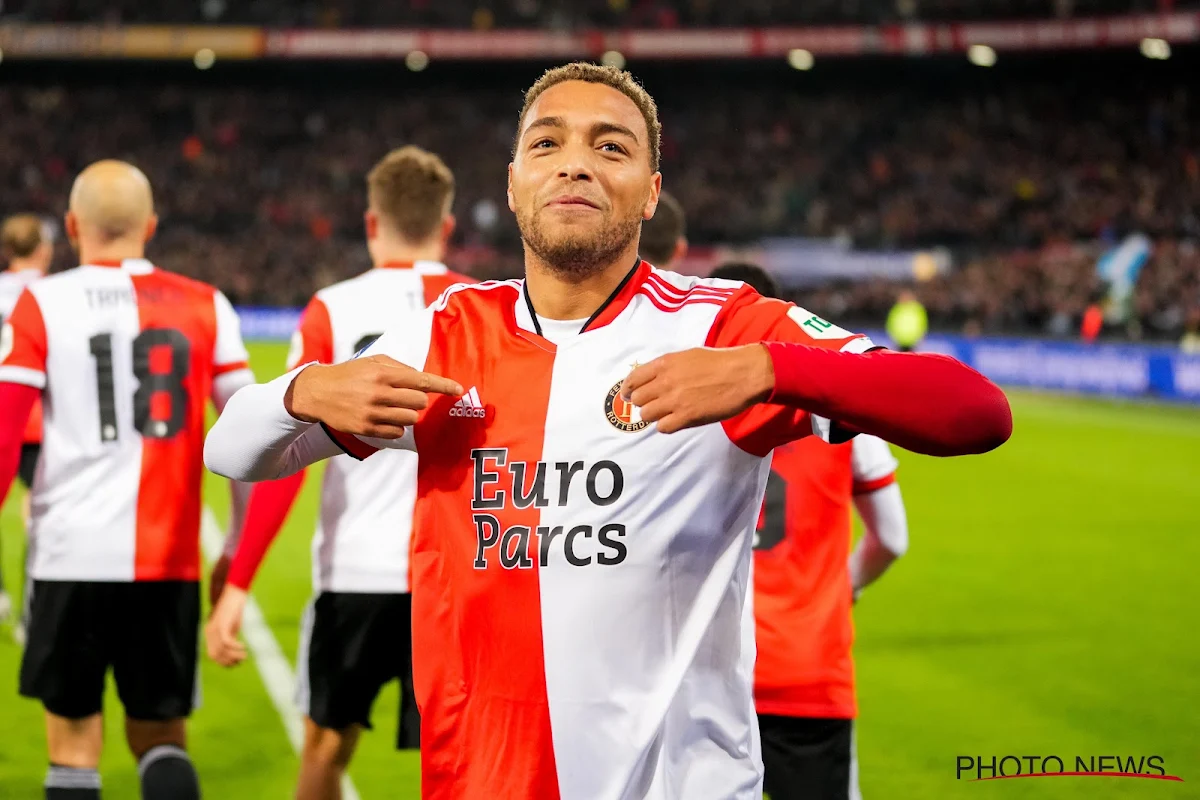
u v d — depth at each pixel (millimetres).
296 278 34500
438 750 1944
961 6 38406
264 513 3521
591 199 1890
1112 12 36844
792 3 39031
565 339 1943
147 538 3648
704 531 1863
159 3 37781
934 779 4680
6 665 6059
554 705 1846
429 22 38781
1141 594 7891
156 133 39594
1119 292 25141
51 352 3623
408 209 3848
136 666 3658
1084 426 17281
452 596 1920
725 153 39594
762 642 3059
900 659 6410
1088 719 5434
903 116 40656
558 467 1868
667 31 37781
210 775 4660
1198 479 12859
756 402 1720
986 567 8695
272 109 40594
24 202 36000
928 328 30297
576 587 1845
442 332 2004
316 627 3646
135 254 3830
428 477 1949
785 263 34969
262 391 1956
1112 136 37938
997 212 35938
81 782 3594
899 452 15242
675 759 1879
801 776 3074
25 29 36531
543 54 37781
